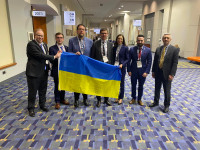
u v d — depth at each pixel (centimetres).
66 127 246
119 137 224
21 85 445
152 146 207
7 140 213
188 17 949
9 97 358
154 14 1339
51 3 671
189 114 294
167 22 1155
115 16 2527
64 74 292
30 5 615
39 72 261
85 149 199
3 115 279
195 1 891
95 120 268
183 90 424
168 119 275
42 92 288
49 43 855
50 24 837
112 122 263
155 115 289
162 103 341
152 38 1393
